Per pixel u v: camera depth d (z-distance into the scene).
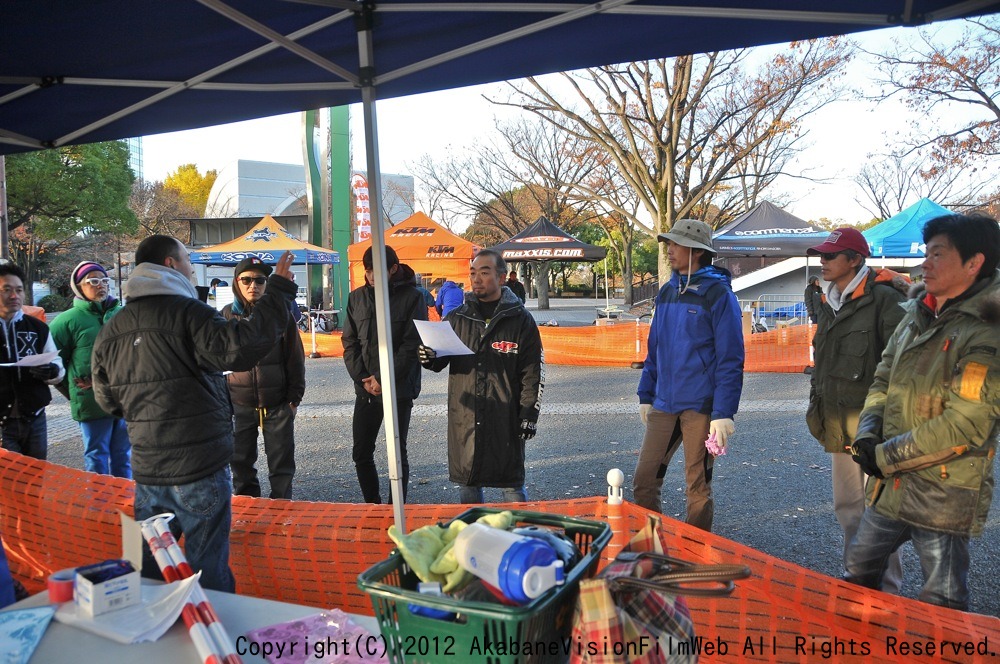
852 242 3.30
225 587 2.91
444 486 5.81
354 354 4.61
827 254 3.34
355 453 4.71
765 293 20.36
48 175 29.44
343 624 1.79
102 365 2.91
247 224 43.22
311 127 20.20
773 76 18.64
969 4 1.92
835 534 4.54
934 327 2.37
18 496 3.91
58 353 4.60
